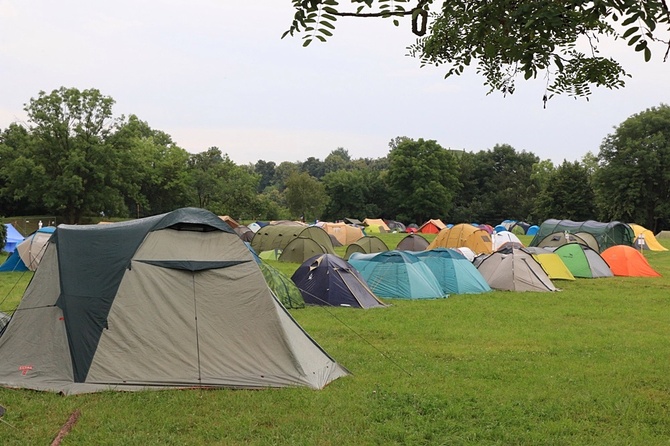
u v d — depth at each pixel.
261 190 160.12
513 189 95.00
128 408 7.65
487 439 6.96
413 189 91.50
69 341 8.63
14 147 66.62
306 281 17.45
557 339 12.88
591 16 3.47
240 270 9.23
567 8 3.52
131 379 8.51
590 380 9.55
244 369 8.81
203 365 8.73
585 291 21.58
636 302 18.94
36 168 57.94
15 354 8.86
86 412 7.48
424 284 19.23
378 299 17.78
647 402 8.45
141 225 9.43
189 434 6.95
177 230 9.30
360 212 95.56
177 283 8.97
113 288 8.78
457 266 20.94
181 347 8.74
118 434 6.87
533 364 10.53
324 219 96.62
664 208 61.56
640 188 61.91
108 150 60.34
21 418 7.36
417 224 92.44
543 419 7.71
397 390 8.66
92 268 9.02
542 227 40.28
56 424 7.15
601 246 37.53
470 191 101.06
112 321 8.65
